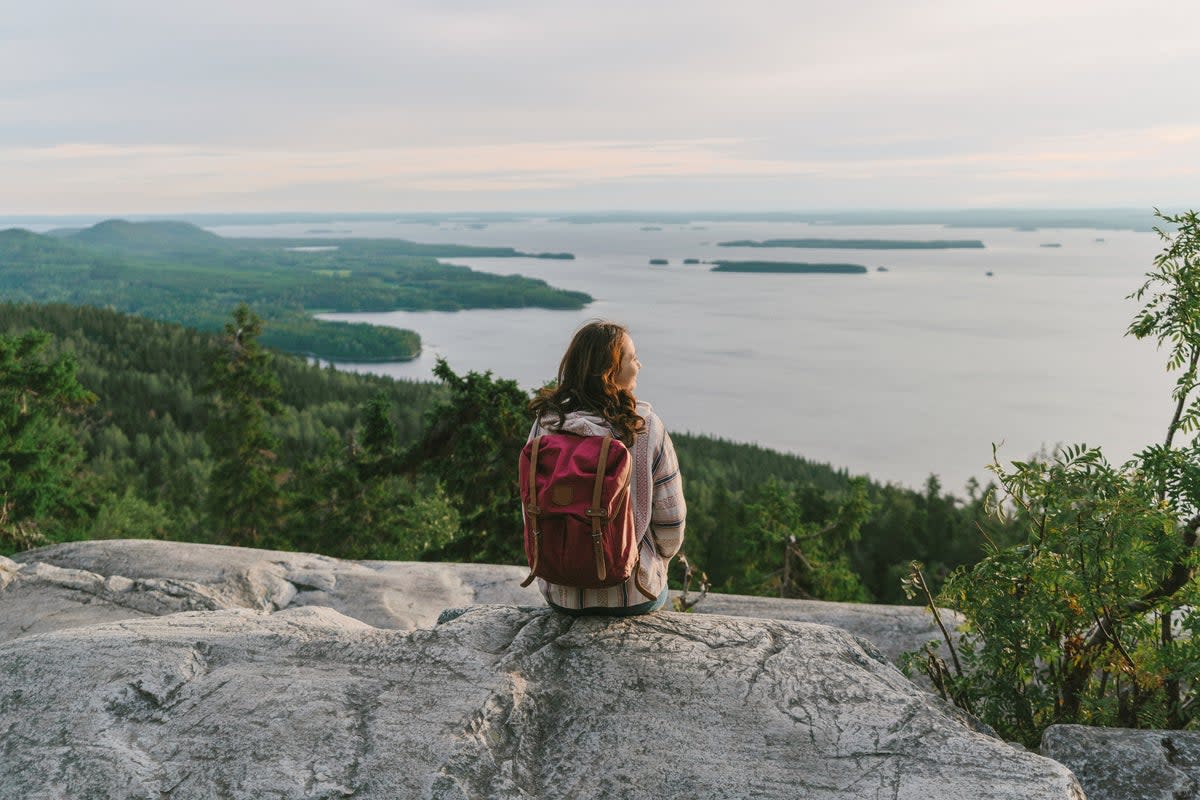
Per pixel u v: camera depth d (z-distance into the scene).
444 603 7.95
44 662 3.17
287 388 137.62
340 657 3.25
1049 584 4.47
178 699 2.94
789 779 2.51
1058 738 3.51
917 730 2.73
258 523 34.09
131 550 8.30
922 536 62.72
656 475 3.15
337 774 2.48
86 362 130.75
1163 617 4.64
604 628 3.39
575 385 3.09
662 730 2.76
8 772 2.56
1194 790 3.15
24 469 21.80
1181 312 5.28
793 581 26.05
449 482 19.25
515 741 2.71
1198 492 4.64
